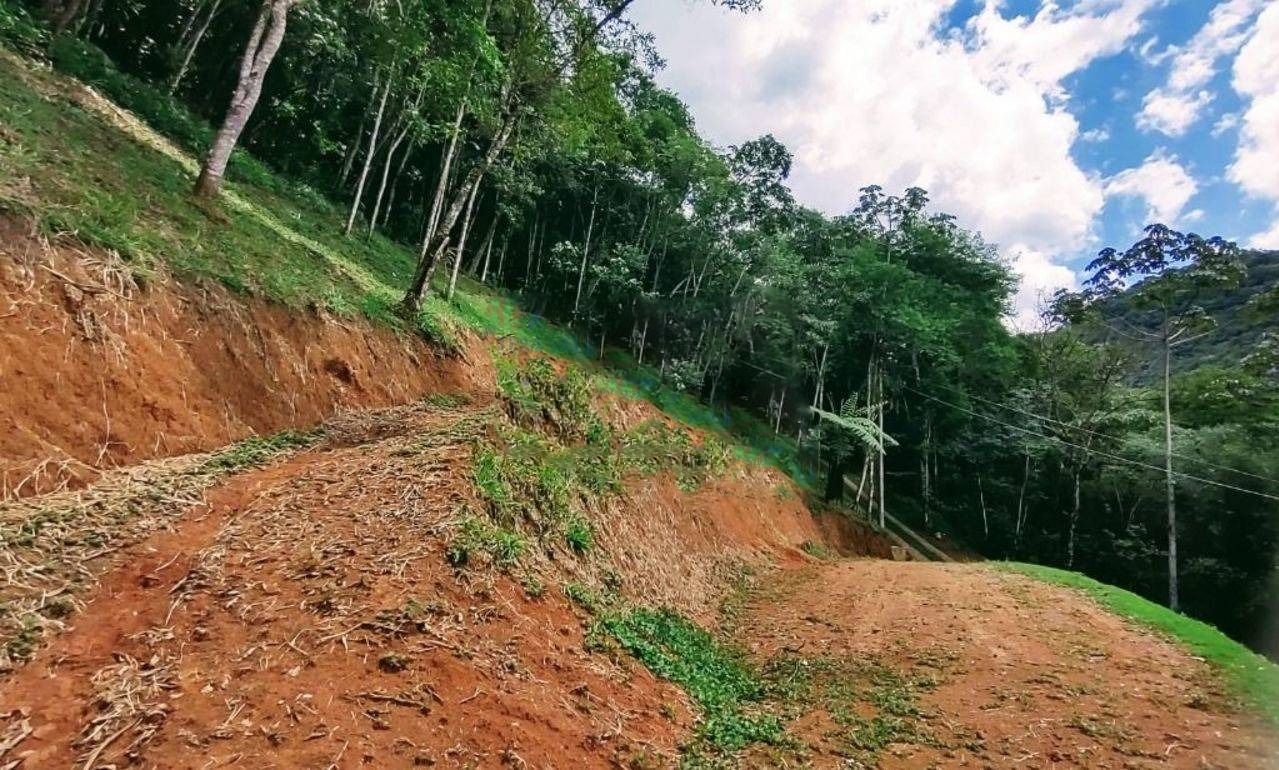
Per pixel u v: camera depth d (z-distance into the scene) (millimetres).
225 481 5660
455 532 5020
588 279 27266
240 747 2963
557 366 17359
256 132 20359
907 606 10312
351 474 5922
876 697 6453
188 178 9695
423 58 15234
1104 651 8086
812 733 5516
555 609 5398
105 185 7172
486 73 13008
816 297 27203
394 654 3758
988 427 30359
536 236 29891
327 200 19750
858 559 18531
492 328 17141
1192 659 7941
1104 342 32562
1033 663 7578
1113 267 24781
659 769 4199
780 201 28938
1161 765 5195
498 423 7957
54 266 5504
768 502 19000
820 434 25219
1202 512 25734
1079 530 29312
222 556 4465
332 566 4422
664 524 11141
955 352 26406
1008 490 31047
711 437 19109
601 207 28891
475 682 3869
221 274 7500
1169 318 24891
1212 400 27188
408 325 11031
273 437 6945
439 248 11398
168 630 3684
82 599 3781
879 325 24672
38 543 4047
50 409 4961
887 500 30812
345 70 20188
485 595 4727
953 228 28797
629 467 11094
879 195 29656
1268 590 23188
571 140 13766
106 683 3234
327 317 8961
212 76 20500
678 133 26234
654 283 27203
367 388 9023
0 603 3494
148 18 18969
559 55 12156
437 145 25844
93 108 9766
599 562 7434
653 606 7867
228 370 6938
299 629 3805
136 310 6094
